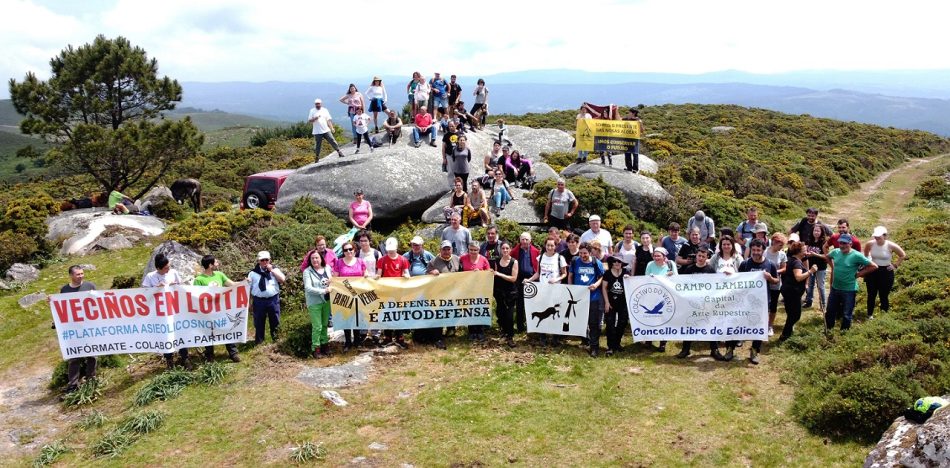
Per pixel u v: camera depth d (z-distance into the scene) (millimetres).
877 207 29125
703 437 7648
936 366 7988
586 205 18234
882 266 11086
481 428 7965
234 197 33875
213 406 8914
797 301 10211
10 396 10406
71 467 7688
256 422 8352
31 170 90125
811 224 12273
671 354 10523
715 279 10258
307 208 17953
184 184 27047
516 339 11289
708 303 10250
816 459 7051
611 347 10570
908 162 50438
